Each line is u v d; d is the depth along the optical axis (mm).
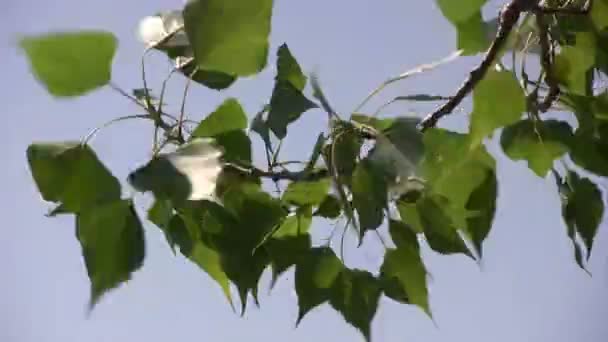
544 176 908
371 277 860
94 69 799
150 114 831
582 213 901
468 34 837
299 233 872
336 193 836
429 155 850
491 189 871
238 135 846
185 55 847
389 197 851
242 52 798
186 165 747
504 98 808
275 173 838
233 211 825
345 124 822
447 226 875
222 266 824
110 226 794
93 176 793
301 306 851
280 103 836
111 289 796
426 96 842
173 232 819
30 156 786
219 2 774
